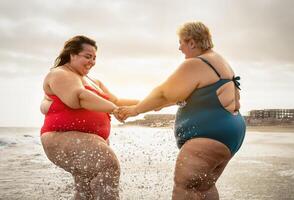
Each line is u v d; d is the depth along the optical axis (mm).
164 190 5504
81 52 4086
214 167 3586
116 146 8133
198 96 3584
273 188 5898
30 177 6855
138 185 5801
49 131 3900
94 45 4195
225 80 3605
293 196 5438
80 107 3871
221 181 6453
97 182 3773
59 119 3850
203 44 3752
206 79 3561
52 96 3926
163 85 3697
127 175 6574
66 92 3809
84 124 3871
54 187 5836
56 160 3871
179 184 3568
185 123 3627
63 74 3895
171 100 3684
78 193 3895
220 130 3508
